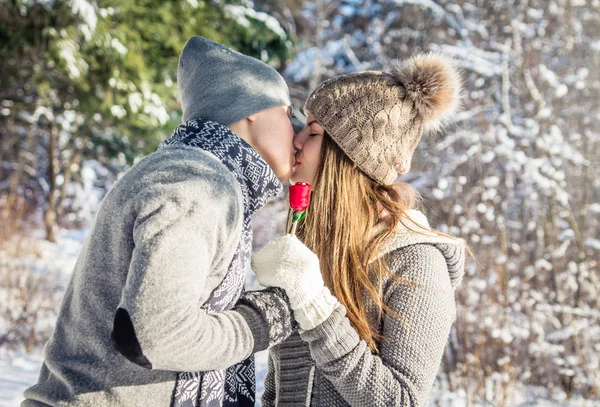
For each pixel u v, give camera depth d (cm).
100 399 138
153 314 120
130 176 142
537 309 562
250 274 805
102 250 141
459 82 193
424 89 185
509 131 743
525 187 743
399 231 177
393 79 189
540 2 964
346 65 1531
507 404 480
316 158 191
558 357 549
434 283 167
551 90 866
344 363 153
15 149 1547
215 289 142
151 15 922
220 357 131
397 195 188
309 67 1507
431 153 836
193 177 136
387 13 1450
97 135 1274
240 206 144
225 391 161
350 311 168
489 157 693
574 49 978
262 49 1134
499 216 666
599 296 582
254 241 1262
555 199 685
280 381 184
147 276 122
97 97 930
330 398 173
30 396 149
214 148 154
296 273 150
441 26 1252
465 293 563
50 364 147
